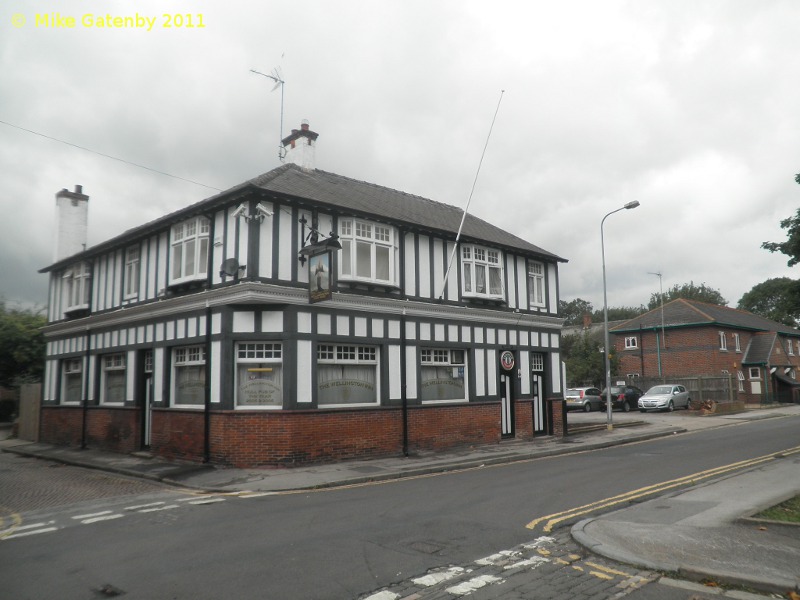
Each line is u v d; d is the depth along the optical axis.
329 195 17.06
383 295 17.14
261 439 14.61
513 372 20.86
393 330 17.33
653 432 22.89
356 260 16.58
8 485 13.51
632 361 46.16
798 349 52.19
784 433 22.00
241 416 14.71
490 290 20.52
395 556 7.23
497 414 19.91
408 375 17.52
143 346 18.03
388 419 16.83
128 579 6.54
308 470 14.21
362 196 18.97
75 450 19.62
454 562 7.02
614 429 24.31
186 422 15.93
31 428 23.45
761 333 46.97
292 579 6.44
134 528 9.00
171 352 17.11
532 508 9.90
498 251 20.86
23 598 6.04
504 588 6.15
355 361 16.48
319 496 11.46
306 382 15.19
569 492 11.26
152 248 18.45
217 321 15.37
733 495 10.16
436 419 18.09
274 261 15.16
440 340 18.55
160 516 9.80
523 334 21.34
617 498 10.65
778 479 11.59
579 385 45.88
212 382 15.30
